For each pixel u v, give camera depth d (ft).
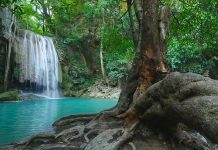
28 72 80.43
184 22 35.09
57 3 78.23
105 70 91.15
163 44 21.76
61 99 74.43
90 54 95.61
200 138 18.43
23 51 79.61
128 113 19.81
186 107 13.44
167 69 21.42
